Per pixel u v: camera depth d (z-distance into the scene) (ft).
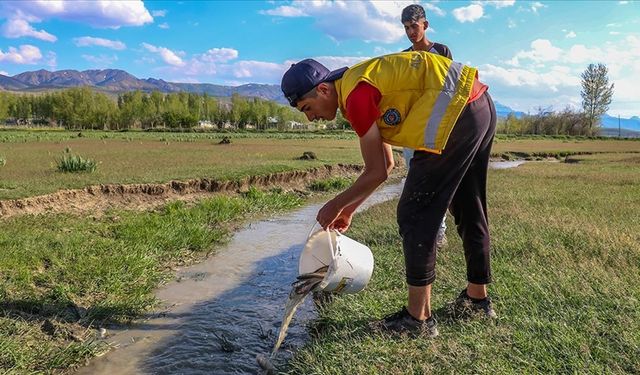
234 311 15.79
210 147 98.07
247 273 20.30
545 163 89.20
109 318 15.02
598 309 11.82
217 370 11.94
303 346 12.28
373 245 20.29
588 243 17.71
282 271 20.58
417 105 9.70
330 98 10.06
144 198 35.76
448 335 11.03
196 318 15.23
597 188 39.22
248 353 12.75
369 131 9.59
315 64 10.16
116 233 24.52
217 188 41.93
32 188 31.01
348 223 11.54
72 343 12.92
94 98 332.19
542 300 12.53
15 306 14.71
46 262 18.70
